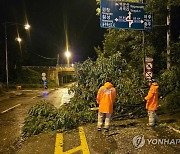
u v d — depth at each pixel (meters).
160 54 14.38
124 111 10.67
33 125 9.97
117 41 17.59
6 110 15.86
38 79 51.91
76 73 12.12
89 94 11.09
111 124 9.10
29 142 8.09
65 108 11.23
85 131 8.53
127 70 12.53
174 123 8.47
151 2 11.60
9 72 46.62
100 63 11.84
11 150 7.87
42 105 11.02
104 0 11.48
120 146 6.87
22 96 26.02
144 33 14.21
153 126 8.38
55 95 26.05
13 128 10.84
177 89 11.06
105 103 8.16
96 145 7.12
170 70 11.24
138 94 11.37
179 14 13.66
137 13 11.84
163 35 14.45
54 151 6.96
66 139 7.88
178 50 11.67
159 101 11.77
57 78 56.38
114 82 11.19
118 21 11.63
